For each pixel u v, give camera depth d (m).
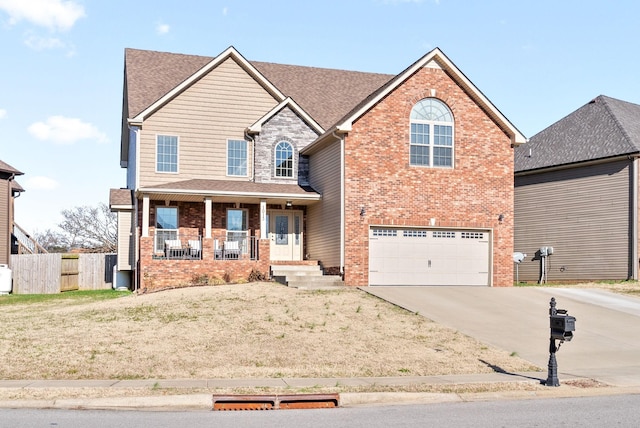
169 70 31.45
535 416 9.59
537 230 31.94
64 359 13.25
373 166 24.67
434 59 25.50
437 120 25.56
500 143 26.27
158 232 26.91
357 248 24.31
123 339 14.98
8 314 19.94
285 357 13.82
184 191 25.34
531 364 13.97
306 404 10.60
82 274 31.44
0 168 35.25
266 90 29.41
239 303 19.27
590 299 22.06
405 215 24.89
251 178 28.81
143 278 24.59
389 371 13.05
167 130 28.00
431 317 18.27
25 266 30.61
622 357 14.79
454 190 25.53
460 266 25.69
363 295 21.20
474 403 10.77
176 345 14.51
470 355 14.56
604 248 28.64
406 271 25.03
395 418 9.49
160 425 8.93
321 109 31.19
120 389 10.95
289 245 28.69
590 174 29.52
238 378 12.16
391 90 25.00
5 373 12.22
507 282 25.94
